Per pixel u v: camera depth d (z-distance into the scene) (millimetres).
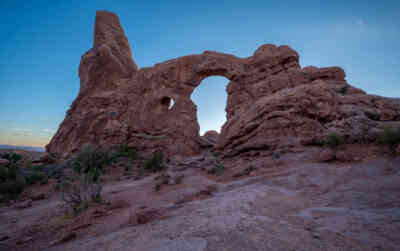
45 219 7383
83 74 44062
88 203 8219
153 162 22141
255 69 35250
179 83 37875
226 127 28750
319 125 18047
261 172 11562
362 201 4676
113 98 37688
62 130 38562
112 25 50156
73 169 19922
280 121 19531
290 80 29000
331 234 3025
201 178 13922
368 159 9125
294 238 2891
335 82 24594
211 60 37094
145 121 35688
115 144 32844
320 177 7957
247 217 4016
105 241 3703
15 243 5047
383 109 17797
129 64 47312
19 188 14570
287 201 5645
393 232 2840
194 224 3791
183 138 34281
